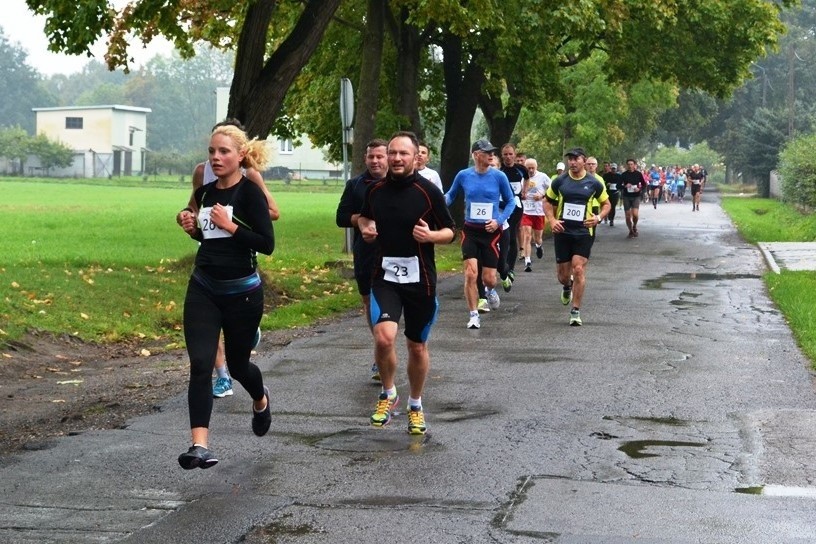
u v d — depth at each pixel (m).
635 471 12.65
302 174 193.50
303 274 35.97
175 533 10.45
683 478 12.34
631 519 10.83
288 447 13.89
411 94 52.91
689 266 41.16
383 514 11.02
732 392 17.31
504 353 21.25
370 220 14.78
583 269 25.33
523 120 97.19
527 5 48.69
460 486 12.05
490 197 25.25
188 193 121.56
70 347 22.72
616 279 36.28
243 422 15.38
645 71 65.62
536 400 16.75
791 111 121.44
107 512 11.14
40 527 10.66
